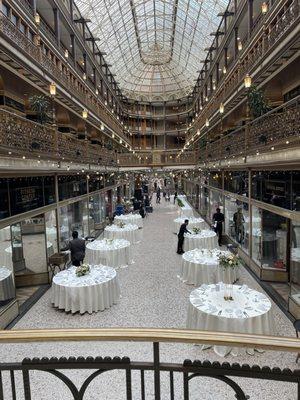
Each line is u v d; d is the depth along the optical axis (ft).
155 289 27.58
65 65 54.34
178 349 17.02
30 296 27.12
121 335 5.84
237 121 63.21
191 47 113.60
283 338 5.74
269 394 13.76
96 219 58.65
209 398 13.46
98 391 13.79
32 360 6.13
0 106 38.19
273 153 23.08
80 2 70.23
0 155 19.85
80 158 44.21
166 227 59.21
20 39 34.65
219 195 53.11
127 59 128.77
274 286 27.76
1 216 23.54
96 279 24.11
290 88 37.45
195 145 105.60
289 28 27.37
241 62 47.83
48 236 32.35
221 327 17.43
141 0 91.30
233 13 59.52
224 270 27.45
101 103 83.61
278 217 28.73
